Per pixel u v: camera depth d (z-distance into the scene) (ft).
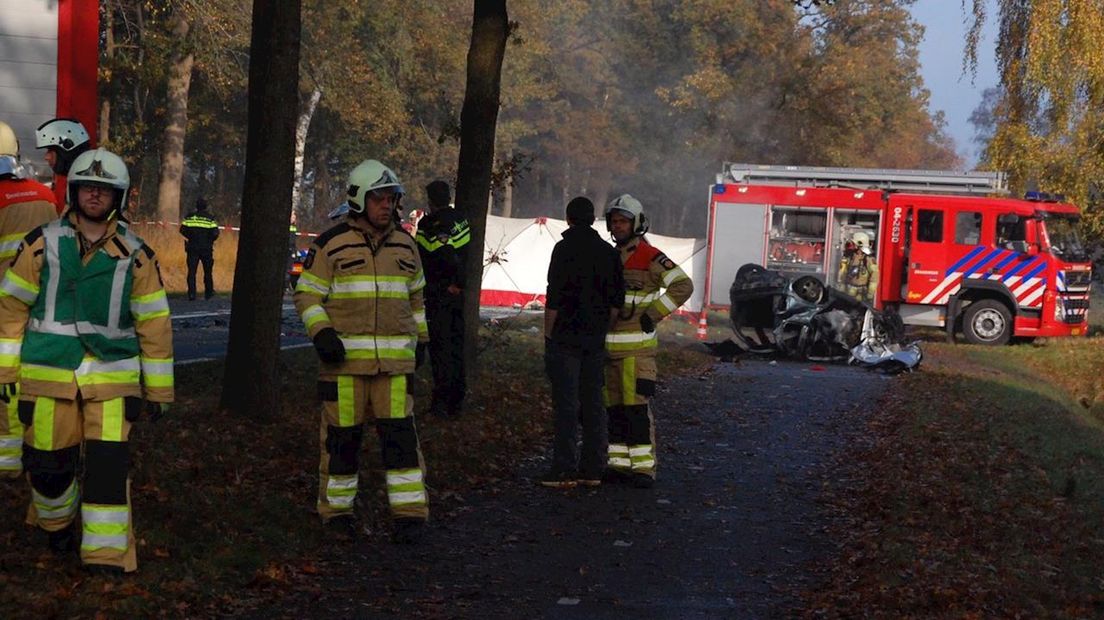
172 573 20.29
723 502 29.25
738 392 49.85
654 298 30.12
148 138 166.40
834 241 87.35
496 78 40.09
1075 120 90.12
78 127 24.53
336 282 23.53
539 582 21.94
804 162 180.96
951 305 83.71
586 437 30.35
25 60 45.96
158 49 117.80
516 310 92.79
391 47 155.02
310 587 20.81
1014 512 28.30
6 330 19.10
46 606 18.13
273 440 30.37
